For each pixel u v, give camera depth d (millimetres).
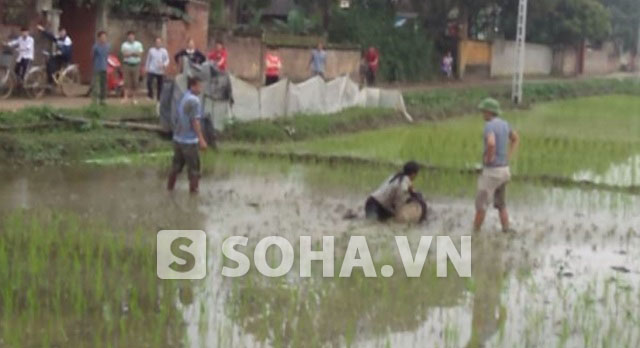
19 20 23672
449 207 15180
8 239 11281
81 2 25812
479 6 50281
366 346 8273
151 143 19438
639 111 38969
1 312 8594
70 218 12758
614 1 73062
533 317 9305
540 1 51688
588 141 24906
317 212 14227
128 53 24438
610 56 76188
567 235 13484
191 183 15125
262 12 47125
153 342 8086
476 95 38812
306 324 8773
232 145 20844
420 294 9969
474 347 8344
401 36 46344
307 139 23078
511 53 58188
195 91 15008
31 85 22297
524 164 19984
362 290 9977
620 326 9141
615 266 11656
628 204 16188
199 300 9344
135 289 9398
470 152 21469
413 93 34812
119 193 14969
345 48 39000
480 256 11898
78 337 8094
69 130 19109
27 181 15586
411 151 21312
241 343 8172
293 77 35656
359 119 26391
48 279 9656
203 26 30703
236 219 13422
